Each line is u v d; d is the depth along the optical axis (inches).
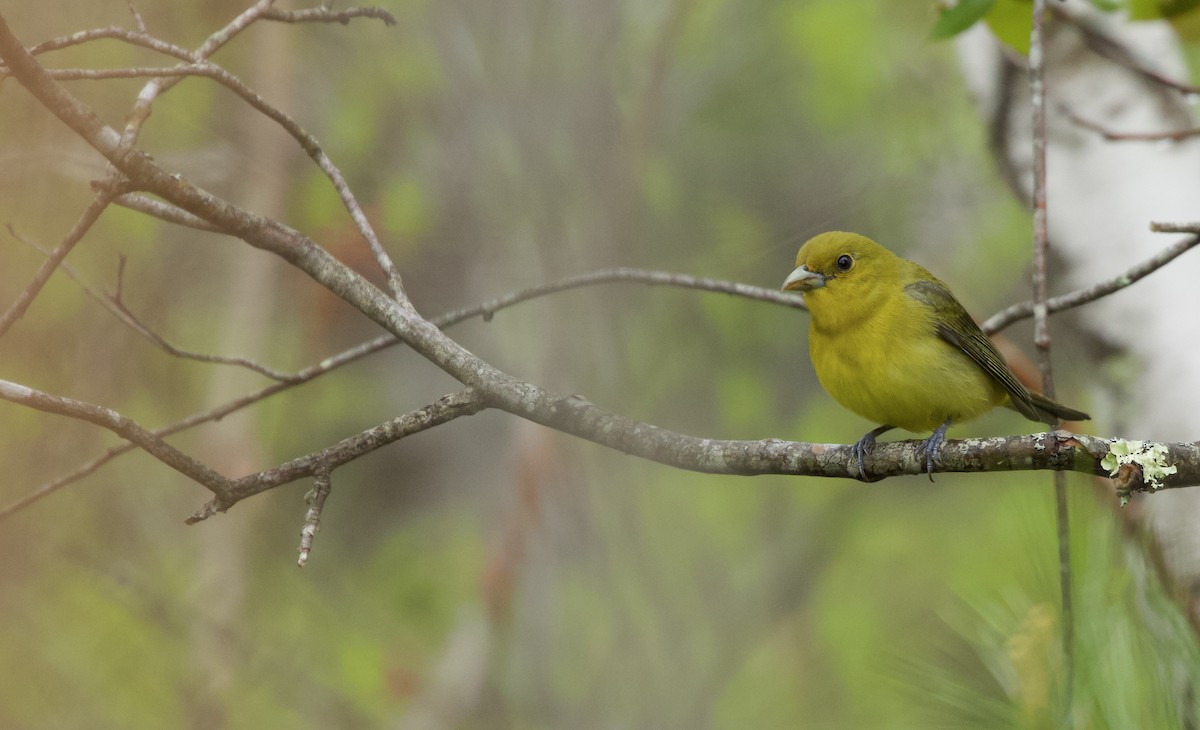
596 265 601.9
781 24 689.0
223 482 188.4
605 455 607.8
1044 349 236.1
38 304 482.6
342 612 643.5
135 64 519.5
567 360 597.0
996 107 366.6
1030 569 204.5
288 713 562.3
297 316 653.3
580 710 584.1
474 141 612.1
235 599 544.4
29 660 500.7
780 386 746.2
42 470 478.6
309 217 586.2
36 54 185.5
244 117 578.9
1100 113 350.3
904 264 302.7
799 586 729.0
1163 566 189.6
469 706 589.3
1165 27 351.9
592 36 607.8
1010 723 198.4
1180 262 327.9
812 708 673.0
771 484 764.0
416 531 738.2
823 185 674.8
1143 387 322.7
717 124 685.9
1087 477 215.6
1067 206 346.6
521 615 590.9
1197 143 342.6
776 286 677.3
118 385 534.6
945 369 287.3
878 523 778.8
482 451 735.7
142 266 557.6
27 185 382.0
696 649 639.8
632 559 605.6
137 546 534.9
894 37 686.5
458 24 610.2
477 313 275.7
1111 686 181.8
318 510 190.7
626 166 613.6
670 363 678.5
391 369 746.2
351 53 621.6
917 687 209.0
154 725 519.5
